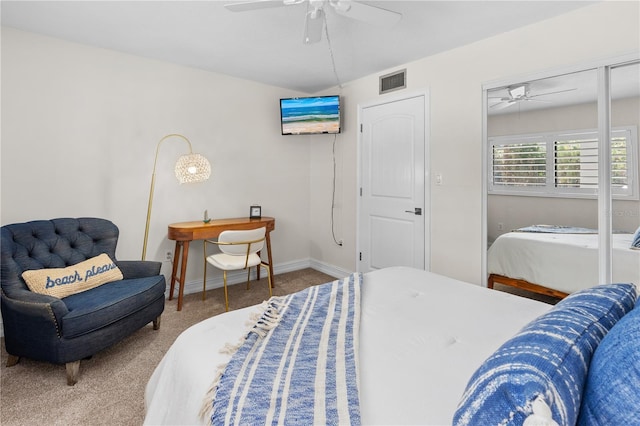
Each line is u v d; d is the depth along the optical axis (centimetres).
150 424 116
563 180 244
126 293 233
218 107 376
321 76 380
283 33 270
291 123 403
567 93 238
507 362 72
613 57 216
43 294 211
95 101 300
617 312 95
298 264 461
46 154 278
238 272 402
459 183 300
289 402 90
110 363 223
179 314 305
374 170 378
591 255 235
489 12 234
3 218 262
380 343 123
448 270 312
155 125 334
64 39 282
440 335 128
